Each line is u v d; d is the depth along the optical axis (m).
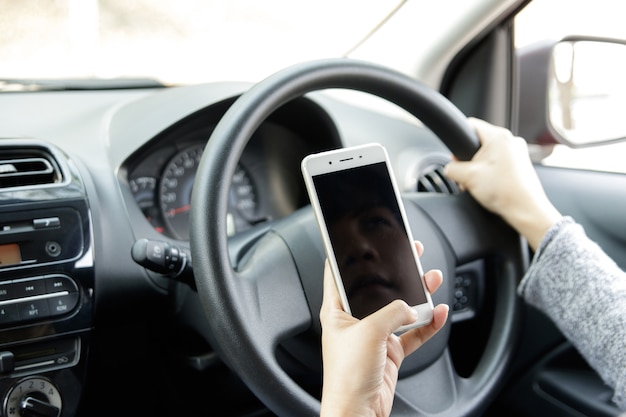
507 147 0.89
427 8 1.31
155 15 2.94
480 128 0.93
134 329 1.03
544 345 1.19
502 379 0.89
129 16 2.90
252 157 1.24
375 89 0.86
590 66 1.32
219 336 0.72
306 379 0.88
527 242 0.94
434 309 0.67
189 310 0.92
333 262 0.66
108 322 0.98
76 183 0.93
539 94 1.33
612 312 0.77
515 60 1.35
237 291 0.72
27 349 0.91
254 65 1.49
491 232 0.93
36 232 0.89
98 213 0.95
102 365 1.04
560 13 1.29
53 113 1.10
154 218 1.15
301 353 0.84
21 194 0.89
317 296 0.81
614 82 1.32
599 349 0.79
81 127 1.07
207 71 1.44
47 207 0.90
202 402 1.06
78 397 0.94
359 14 1.44
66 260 0.91
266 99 0.76
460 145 0.92
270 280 0.79
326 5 2.29
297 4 3.03
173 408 1.11
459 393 0.87
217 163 0.73
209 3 3.22
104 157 1.02
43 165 0.95
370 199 0.71
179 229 1.18
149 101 1.10
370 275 0.68
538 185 0.89
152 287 0.97
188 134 1.13
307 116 1.17
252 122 0.75
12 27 2.09
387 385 0.60
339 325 0.60
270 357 0.73
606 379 0.81
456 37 1.30
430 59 1.36
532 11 1.27
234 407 1.07
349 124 1.24
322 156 0.70
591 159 1.28
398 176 1.17
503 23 1.30
